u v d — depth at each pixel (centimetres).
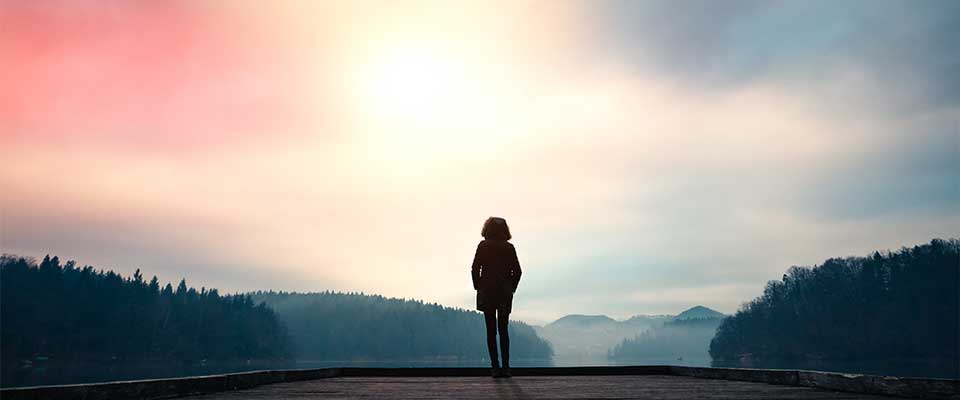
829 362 17962
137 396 462
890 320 17500
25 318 15538
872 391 504
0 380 8912
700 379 855
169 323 19450
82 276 18388
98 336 16612
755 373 752
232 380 621
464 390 622
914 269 18175
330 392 593
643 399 478
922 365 15112
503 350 859
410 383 774
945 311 16400
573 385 701
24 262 17538
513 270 863
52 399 383
